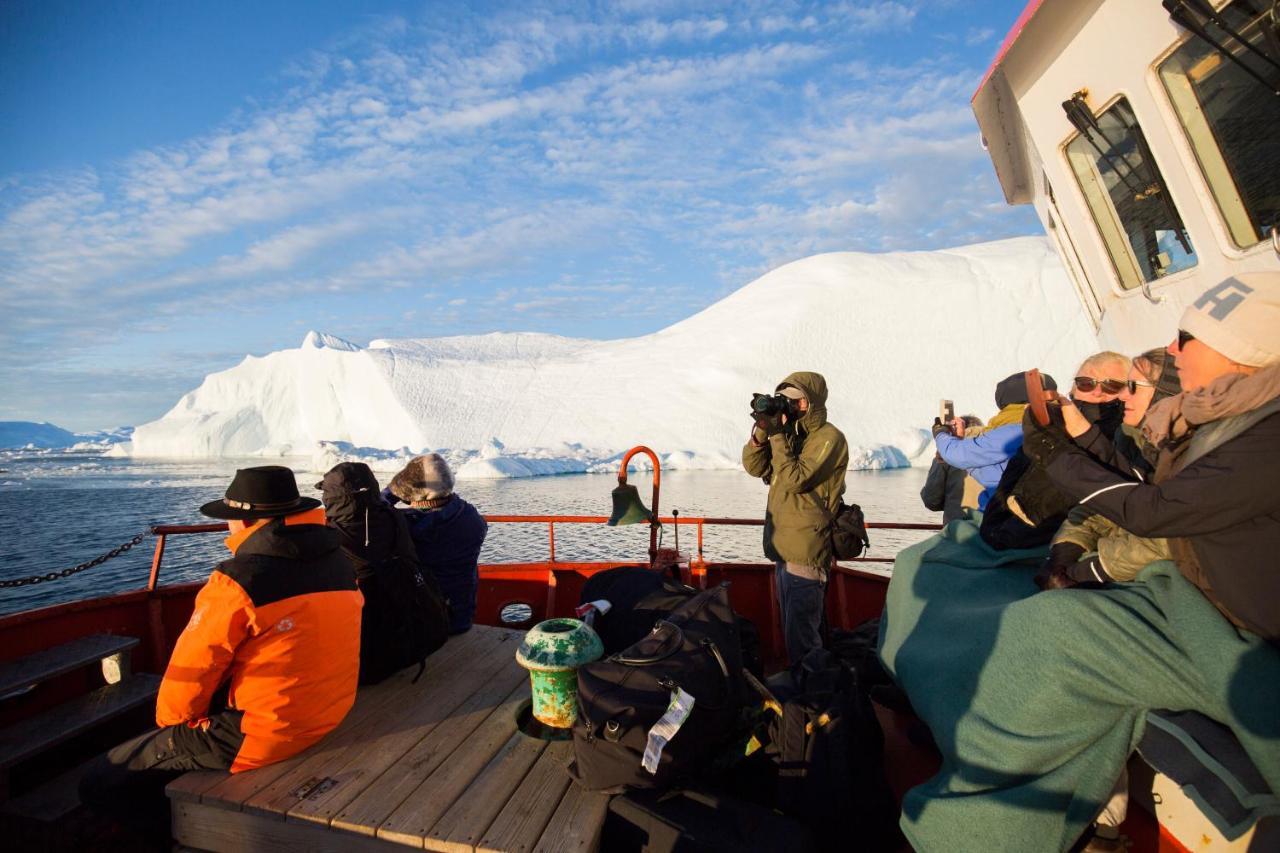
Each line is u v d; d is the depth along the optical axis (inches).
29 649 141.9
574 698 105.0
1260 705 64.5
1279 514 63.2
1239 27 103.0
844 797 93.3
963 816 80.4
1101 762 77.4
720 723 95.3
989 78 170.6
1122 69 128.0
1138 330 154.3
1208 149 118.3
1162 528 67.2
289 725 96.8
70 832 112.0
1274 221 111.7
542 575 202.8
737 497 1795.0
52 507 1920.5
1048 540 111.0
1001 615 91.9
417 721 111.9
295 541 98.9
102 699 134.9
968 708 89.3
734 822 86.1
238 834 89.9
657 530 154.0
